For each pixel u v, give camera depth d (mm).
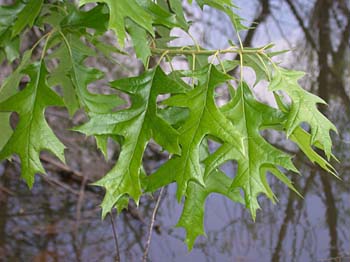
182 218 504
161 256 1207
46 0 583
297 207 1375
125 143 434
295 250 1230
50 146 454
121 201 500
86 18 471
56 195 1400
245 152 460
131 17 408
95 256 1200
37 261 1178
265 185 467
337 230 1291
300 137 475
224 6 502
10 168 1449
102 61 1376
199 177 432
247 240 1256
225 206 1392
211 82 444
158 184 465
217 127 431
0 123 572
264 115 461
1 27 499
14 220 1312
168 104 439
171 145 423
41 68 463
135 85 443
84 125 432
